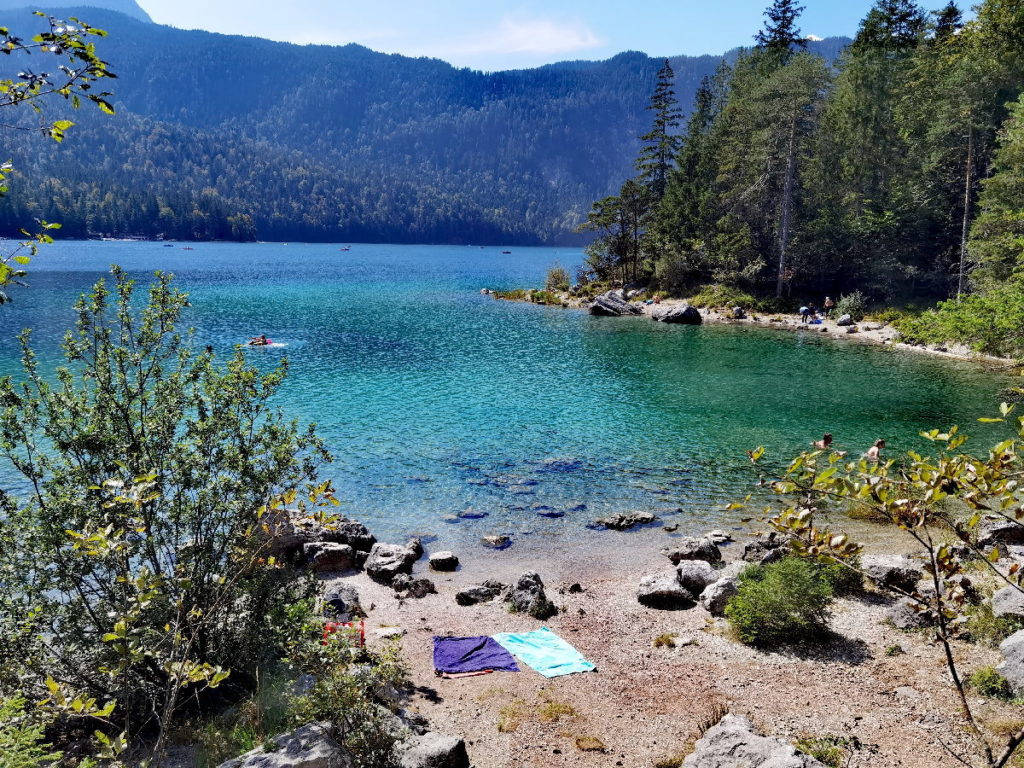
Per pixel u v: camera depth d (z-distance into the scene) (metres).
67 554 9.93
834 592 16.55
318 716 9.60
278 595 11.48
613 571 18.58
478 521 21.53
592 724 11.65
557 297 83.06
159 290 11.77
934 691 12.02
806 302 73.81
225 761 8.68
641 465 26.28
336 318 65.44
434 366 43.50
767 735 10.97
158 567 10.30
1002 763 5.38
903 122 72.00
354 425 30.53
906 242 70.06
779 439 29.38
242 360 12.22
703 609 16.34
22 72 4.98
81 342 11.36
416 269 147.62
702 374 42.50
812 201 75.19
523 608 16.17
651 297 82.19
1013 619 13.66
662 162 97.31
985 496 5.21
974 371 44.19
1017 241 27.72
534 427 30.77
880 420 32.25
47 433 10.67
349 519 20.73
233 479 11.19
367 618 15.84
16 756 6.81
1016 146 44.56
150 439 11.30
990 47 64.75
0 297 5.07
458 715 11.98
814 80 74.12
